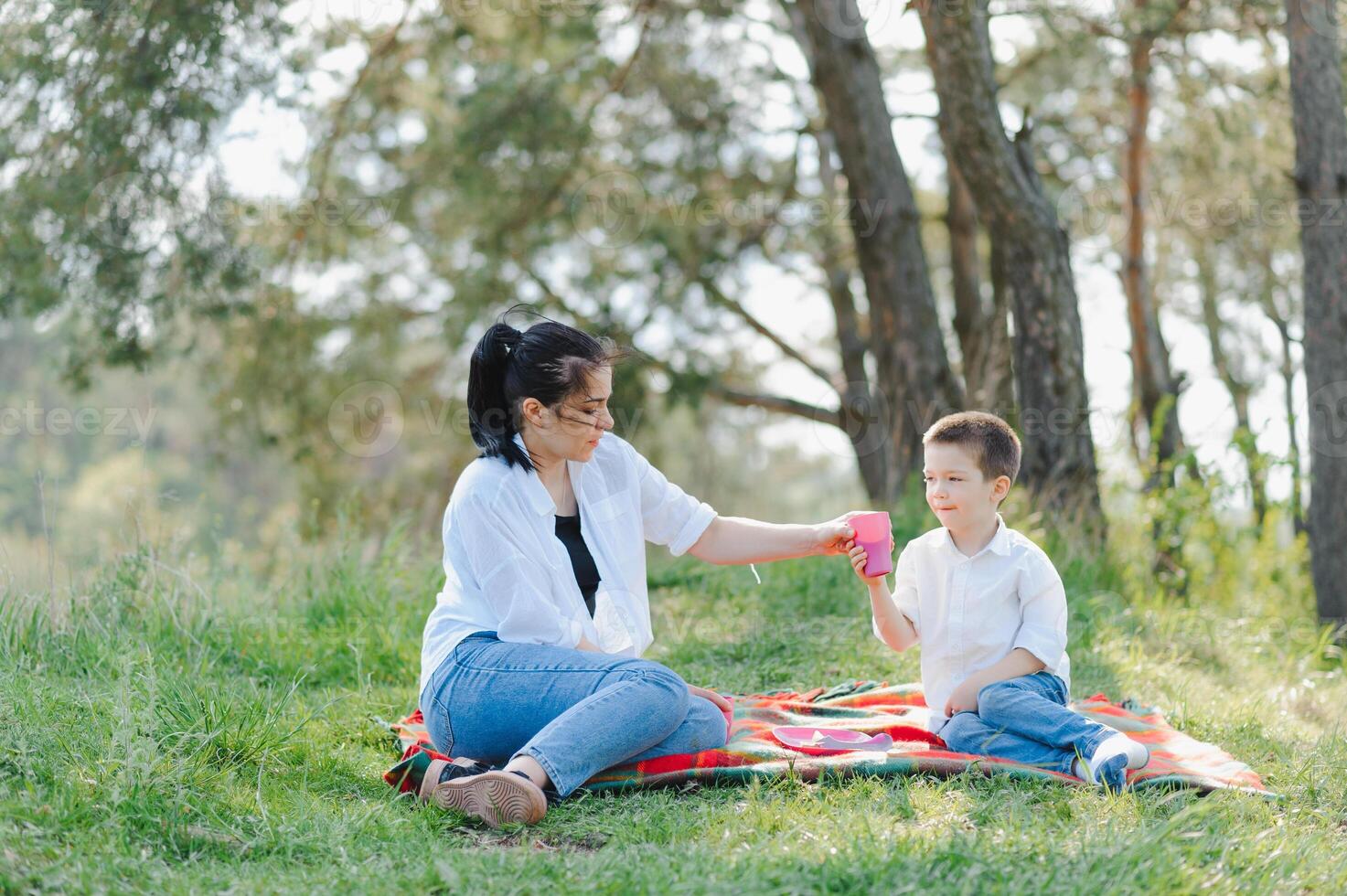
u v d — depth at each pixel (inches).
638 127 447.8
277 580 211.6
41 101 281.0
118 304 315.9
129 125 286.7
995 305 327.3
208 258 314.2
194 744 117.4
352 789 117.7
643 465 132.0
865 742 129.0
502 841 101.8
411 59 397.1
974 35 267.7
